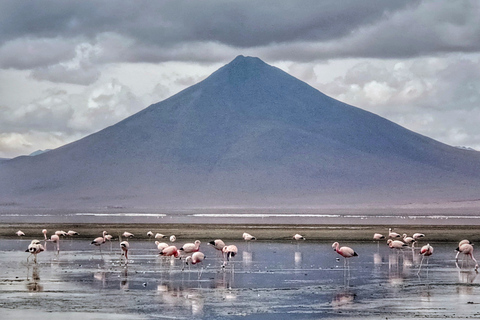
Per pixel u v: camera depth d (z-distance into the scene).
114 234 85.19
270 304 37.06
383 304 37.16
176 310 35.25
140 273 48.66
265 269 51.66
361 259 59.84
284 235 84.25
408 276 48.22
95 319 32.91
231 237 82.50
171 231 89.06
